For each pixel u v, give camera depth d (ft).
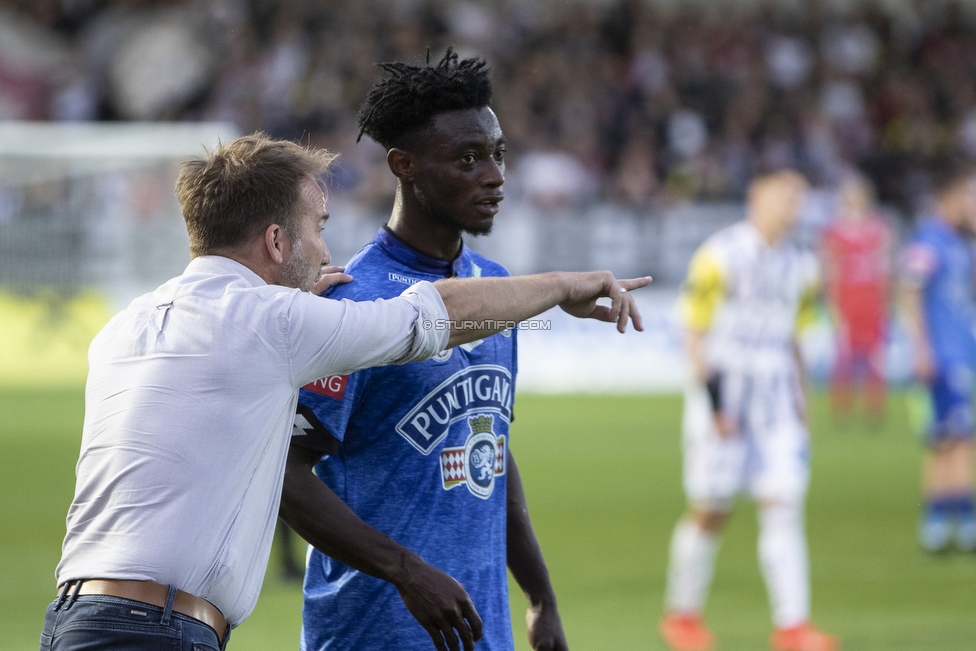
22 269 177.58
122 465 27.45
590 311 32.19
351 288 32.65
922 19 277.85
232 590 27.76
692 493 67.87
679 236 200.95
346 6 244.83
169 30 243.19
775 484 66.64
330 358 28.22
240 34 240.32
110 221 179.32
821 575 84.89
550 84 238.68
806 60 262.26
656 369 194.18
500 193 32.83
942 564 88.79
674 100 242.78
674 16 264.31
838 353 171.32
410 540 31.96
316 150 31.35
